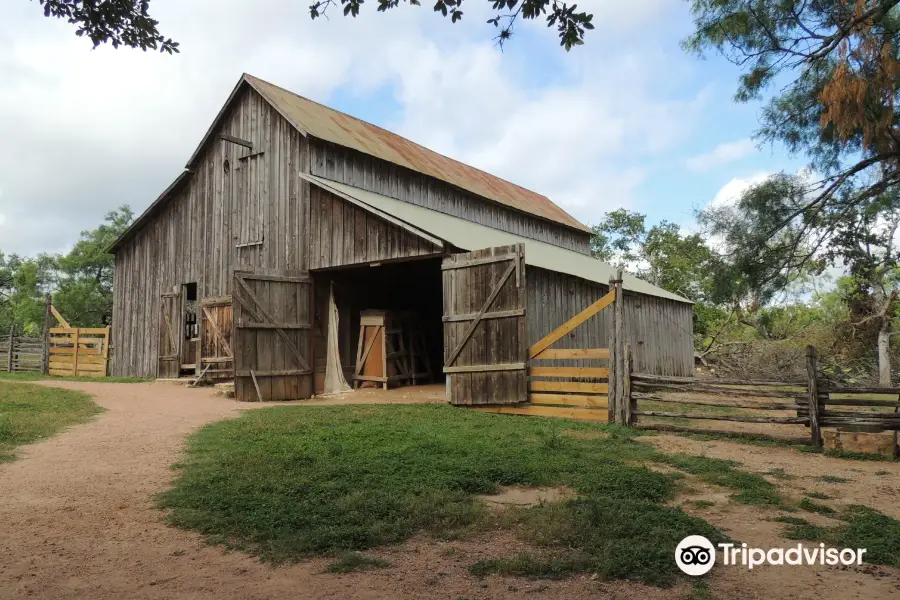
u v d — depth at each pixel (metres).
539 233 26.20
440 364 20.78
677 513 5.21
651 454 7.81
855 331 25.80
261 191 17.33
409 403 13.50
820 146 11.99
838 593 3.84
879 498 6.02
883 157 11.05
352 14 5.88
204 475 6.40
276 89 18.25
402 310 18.30
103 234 42.50
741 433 9.27
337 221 15.50
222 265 18.11
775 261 13.30
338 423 10.08
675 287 35.25
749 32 11.40
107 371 21.06
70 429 9.22
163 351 19.52
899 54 9.63
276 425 9.65
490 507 5.51
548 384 11.55
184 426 9.73
